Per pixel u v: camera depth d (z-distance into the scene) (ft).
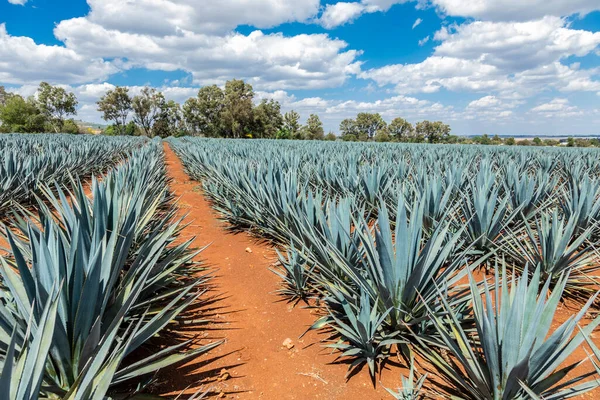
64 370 6.35
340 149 54.70
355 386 7.94
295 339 9.86
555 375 6.23
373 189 19.72
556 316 11.00
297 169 26.11
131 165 25.88
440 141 340.80
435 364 7.76
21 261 6.23
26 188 23.45
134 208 12.19
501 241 14.10
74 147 45.65
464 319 8.84
